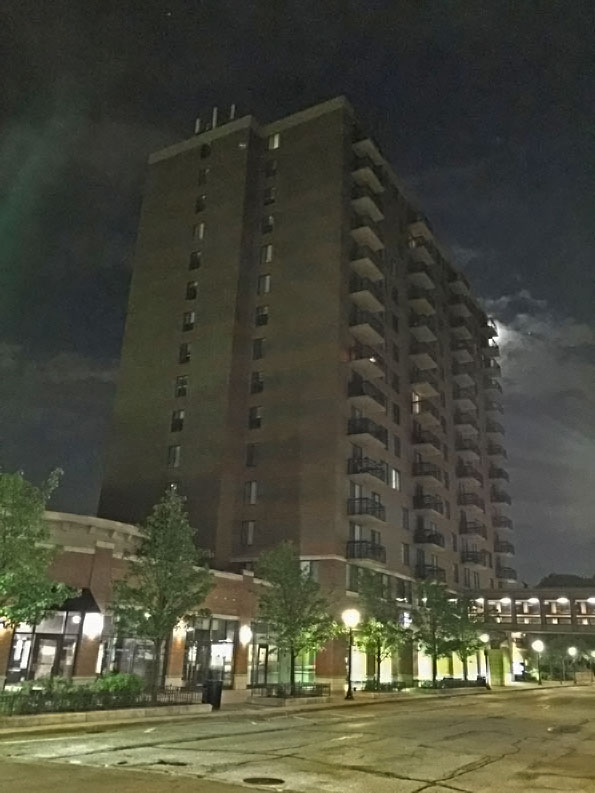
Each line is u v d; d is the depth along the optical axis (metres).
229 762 13.80
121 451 53.69
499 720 26.16
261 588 40.31
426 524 59.81
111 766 13.04
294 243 55.53
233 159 59.53
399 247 64.75
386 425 55.72
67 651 28.73
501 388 88.19
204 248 57.34
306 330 52.16
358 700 35.31
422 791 11.24
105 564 30.92
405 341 62.53
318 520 46.66
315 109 59.81
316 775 12.51
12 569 20.86
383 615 43.47
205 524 47.81
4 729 18.23
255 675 40.34
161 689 27.45
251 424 51.53
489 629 65.69
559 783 12.27
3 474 22.17
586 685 80.50
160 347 55.59
